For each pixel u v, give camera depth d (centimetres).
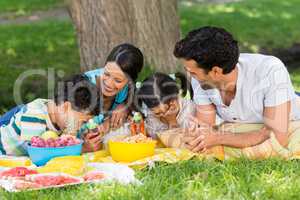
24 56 1203
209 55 501
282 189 462
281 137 534
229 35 510
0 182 484
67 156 531
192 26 1470
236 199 444
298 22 1609
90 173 500
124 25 860
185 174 495
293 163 516
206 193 454
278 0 1939
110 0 848
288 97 534
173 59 898
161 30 891
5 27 1503
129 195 448
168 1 896
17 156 577
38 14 1747
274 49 1305
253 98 542
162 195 451
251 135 541
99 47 856
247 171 496
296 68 1159
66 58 1193
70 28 1474
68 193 461
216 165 508
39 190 468
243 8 1770
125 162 544
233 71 533
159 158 535
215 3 1897
